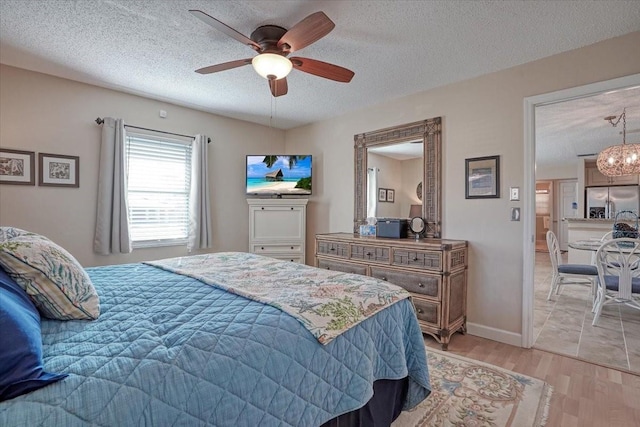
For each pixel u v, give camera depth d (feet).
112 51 8.16
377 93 11.00
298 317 3.94
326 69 7.16
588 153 21.40
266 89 10.64
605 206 22.49
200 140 12.48
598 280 11.35
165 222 12.09
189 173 12.67
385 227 10.87
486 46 7.79
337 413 3.93
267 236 13.80
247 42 6.48
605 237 14.42
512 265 8.94
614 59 7.38
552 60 8.24
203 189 12.62
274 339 3.53
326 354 3.88
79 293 3.80
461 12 6.44
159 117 11.78
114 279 5.56
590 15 6.51
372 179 12.34
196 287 5.05
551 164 26.30
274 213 13.87
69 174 9.88
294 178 13.94
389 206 11.78
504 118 9.05
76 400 2.39
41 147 9.43
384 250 9.91
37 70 9.24
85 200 10.20
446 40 7.53
